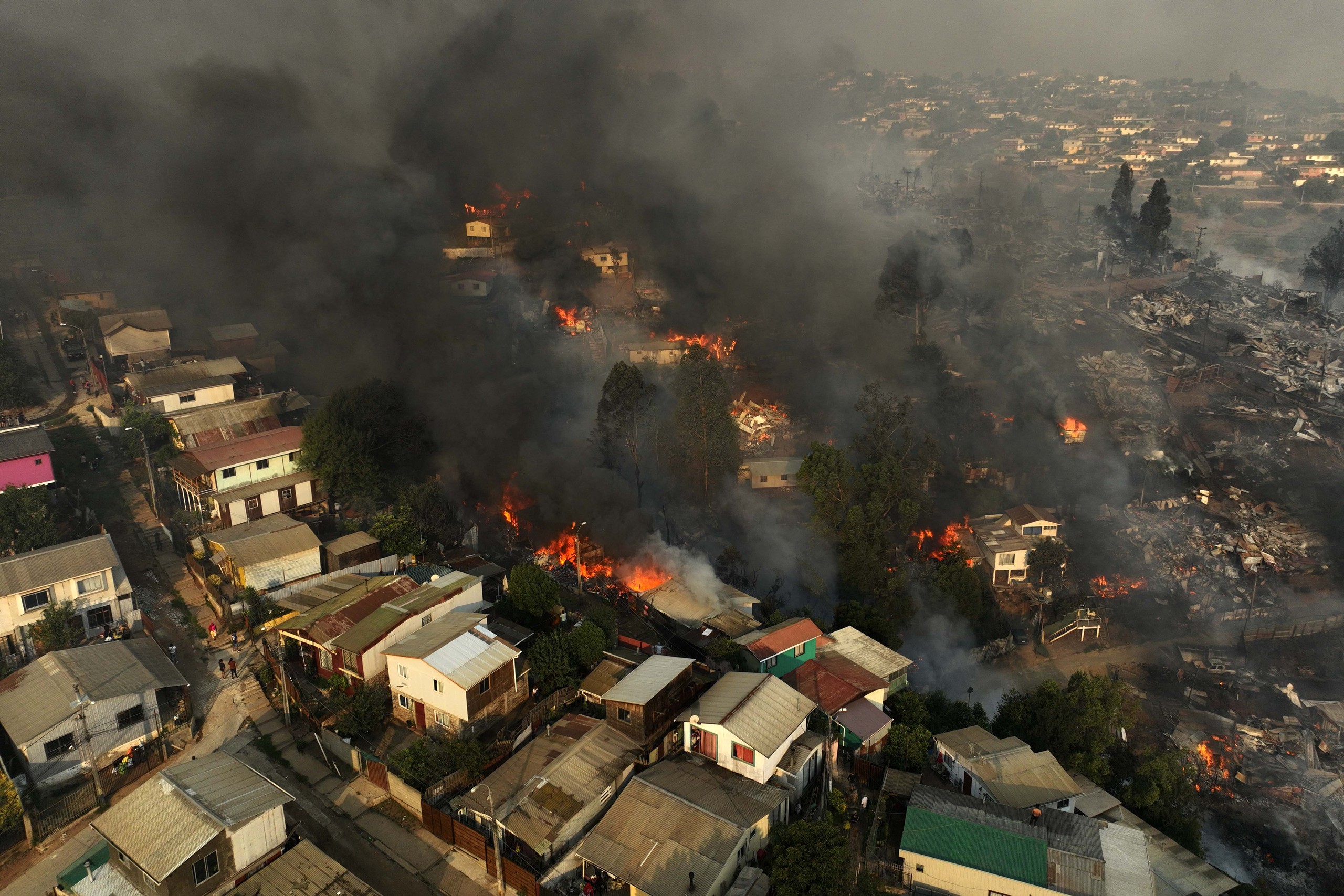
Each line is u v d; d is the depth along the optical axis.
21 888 27.50
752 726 31.64
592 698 35.84
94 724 32.25
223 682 37.88
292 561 43.62
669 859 26.94
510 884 27.81
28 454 48.72
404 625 36.91
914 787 33.28
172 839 25.55
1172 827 34.75
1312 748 47.97
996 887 27.66
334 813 30.73
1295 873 40.09
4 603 37.41
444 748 31.78
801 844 26.67
